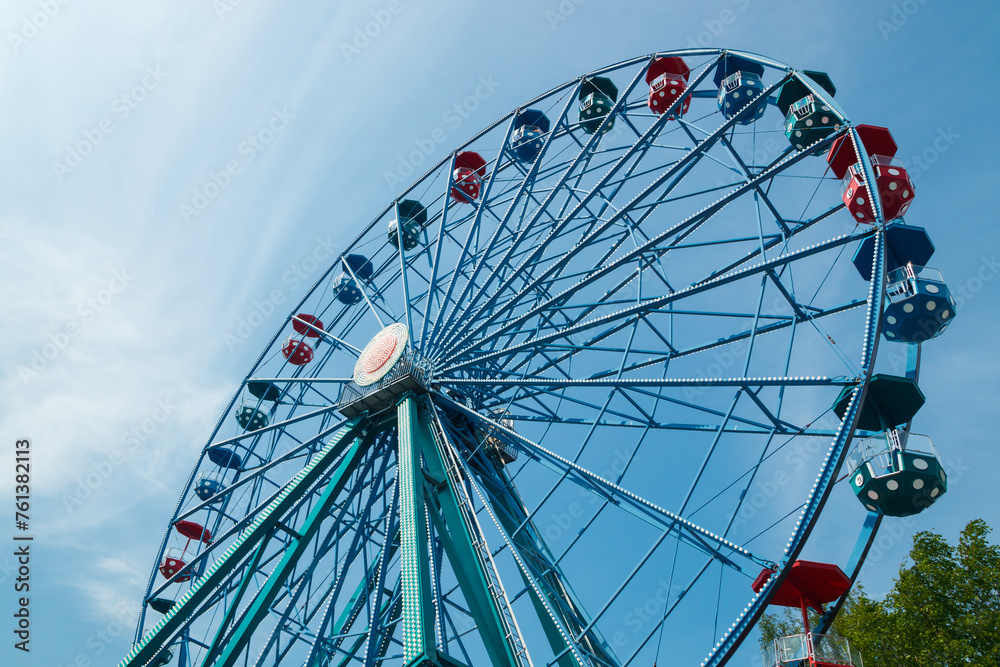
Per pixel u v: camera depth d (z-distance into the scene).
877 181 21.86
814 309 22.36
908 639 28.27
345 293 37.88
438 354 29.12
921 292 21.20
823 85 25.22
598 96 34.09
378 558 27.73
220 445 34.81
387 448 28.53
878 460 19.38
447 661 20.94
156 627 24.56
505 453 30.14
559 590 23.84
